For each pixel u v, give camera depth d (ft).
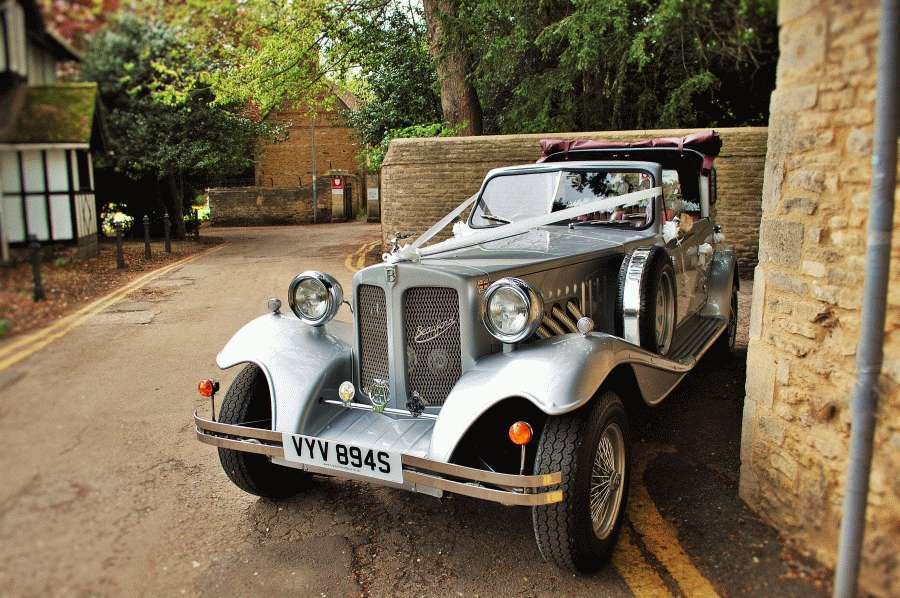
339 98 67.36
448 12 35.22
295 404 10.10
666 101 20.86
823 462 8.71
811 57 8.68
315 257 42.60
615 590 8.73
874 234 7.09
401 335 10.27
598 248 12.50
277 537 10.11
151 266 28.53
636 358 9.93
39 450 6.90
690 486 11.39
